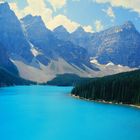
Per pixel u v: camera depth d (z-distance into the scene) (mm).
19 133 135000
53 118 174625
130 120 169250
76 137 127750
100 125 154250
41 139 124250
